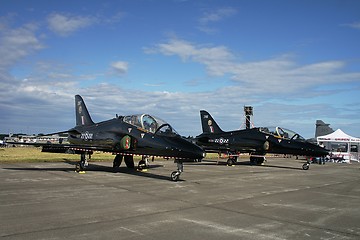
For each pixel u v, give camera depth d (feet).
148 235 16.43
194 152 39.24
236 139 74.13
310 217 21.48
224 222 19.52
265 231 17.80
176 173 39.42
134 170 51.13
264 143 71.26
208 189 33.19
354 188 37.47
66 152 45.21
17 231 16.55
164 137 42.29
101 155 94.89
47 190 29.50
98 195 27.71
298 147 67.82
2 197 25.63
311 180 44.98
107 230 17.13
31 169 48.60
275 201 27.20
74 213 20.79
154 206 23.75
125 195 28.17
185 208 23.32
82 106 61.82
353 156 128.16
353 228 18.89
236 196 29.22
